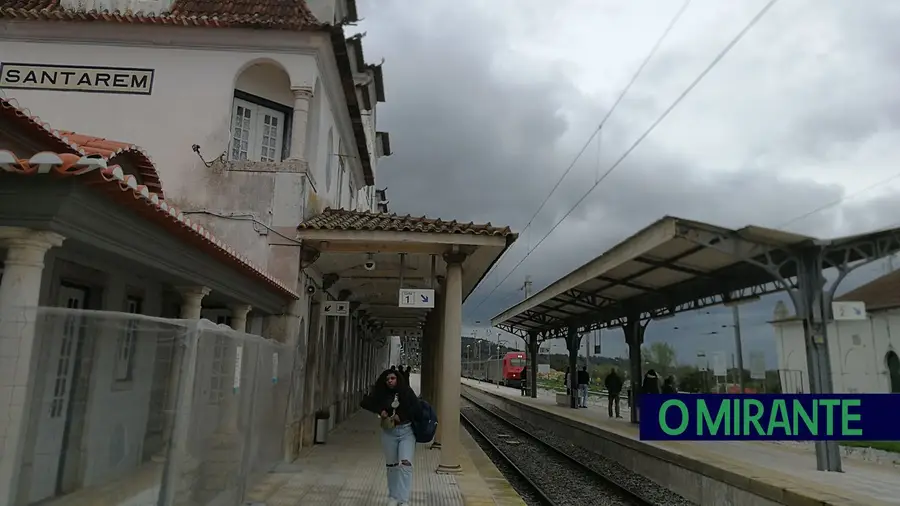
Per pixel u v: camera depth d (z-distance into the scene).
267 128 11.45
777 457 10.82
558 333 26.53
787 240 9.30
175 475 4.29
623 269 13.27
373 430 15.25
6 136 5.34
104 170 3.78
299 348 10.48
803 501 7.15
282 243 9.84
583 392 23.59
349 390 18.83
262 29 10.63
